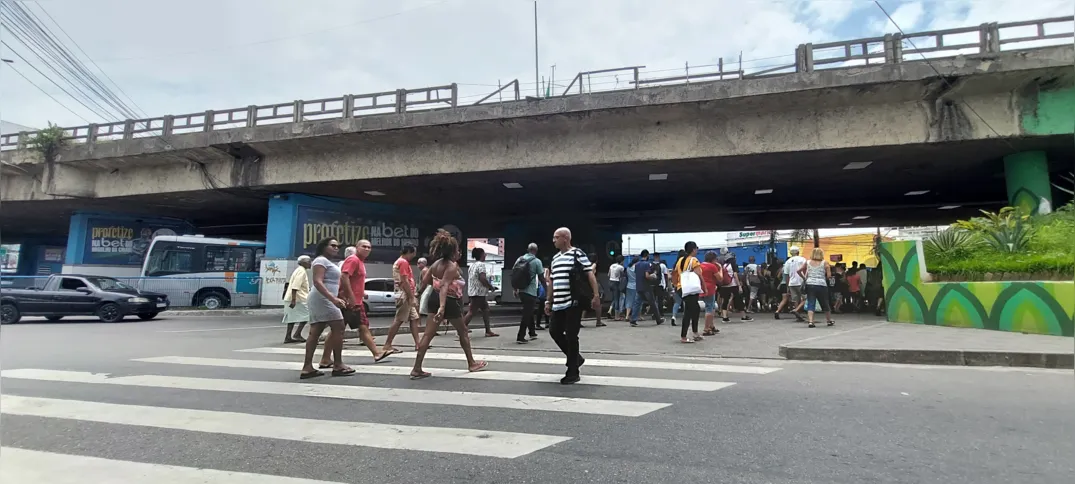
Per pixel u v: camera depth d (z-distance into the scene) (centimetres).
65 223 3080
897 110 1428
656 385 641
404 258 947
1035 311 956
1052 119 1340
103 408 550
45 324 1647
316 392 618
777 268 1956
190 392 621
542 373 726
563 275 650
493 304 3016
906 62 1332
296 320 1086
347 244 2267
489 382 667
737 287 1454
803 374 707
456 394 603
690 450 418
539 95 1636
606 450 419
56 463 400
